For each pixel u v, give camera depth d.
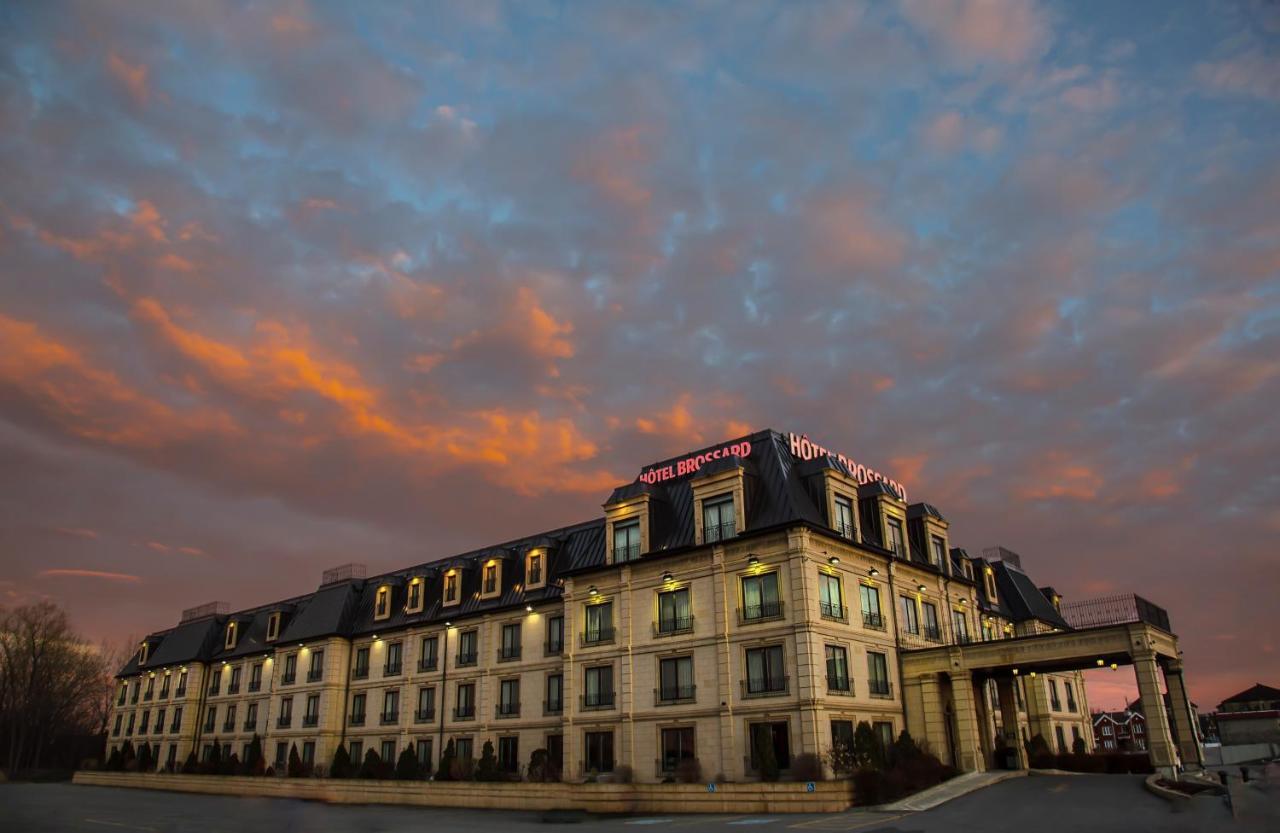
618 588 42.62
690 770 35.97
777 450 41.72
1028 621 59.22
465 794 40.69
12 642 92.31
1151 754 32.69
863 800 30.73
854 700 36.69
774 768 33.34
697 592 39.50
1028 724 53.28
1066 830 22.70
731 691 36.81
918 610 44.41
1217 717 74.75
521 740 47.16
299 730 60.06
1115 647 34.53
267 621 71.62
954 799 31.42
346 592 63.16
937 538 48.41
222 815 36.59
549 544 50.94
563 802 36.66
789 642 35.47
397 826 30.31
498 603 51.66
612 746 40.47
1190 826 21.88
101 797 51.69
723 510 39.91
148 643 85.94
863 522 43.94
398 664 56.72
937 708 39.47
